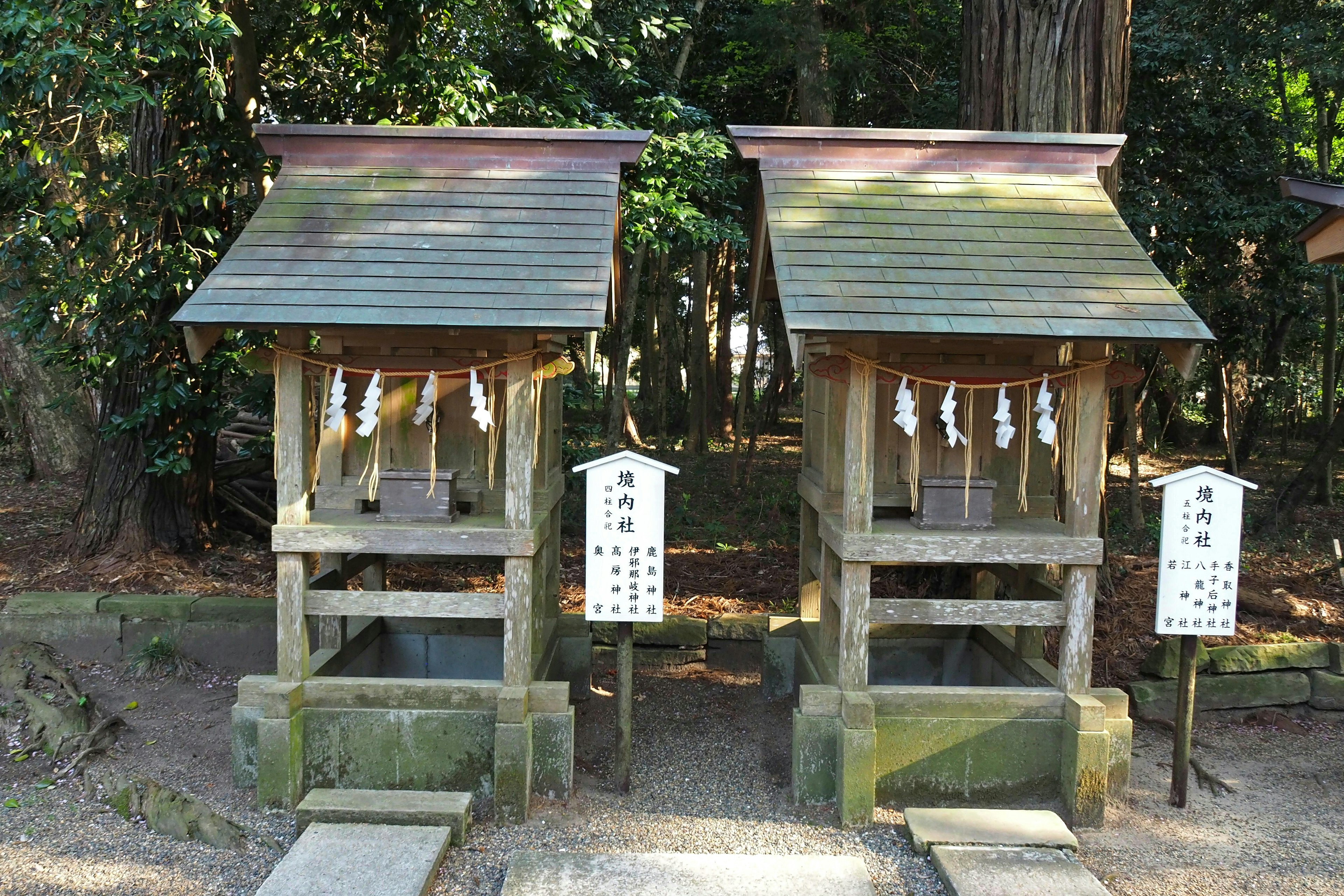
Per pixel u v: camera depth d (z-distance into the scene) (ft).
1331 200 12.83
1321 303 36.47
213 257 18.72
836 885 10.85
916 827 12.10
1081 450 12.75
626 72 23.27
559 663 17.56
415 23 18.61
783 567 25.49
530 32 20.53
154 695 17.35
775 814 13.12
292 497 13.00
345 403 13.91
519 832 12.51
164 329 18.43
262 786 12.87
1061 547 12.71
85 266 17.80
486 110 20.12
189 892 11.04
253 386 19.19
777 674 17.99
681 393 59.77
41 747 15.14
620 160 14.66
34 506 27.61
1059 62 18.72
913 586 21.02
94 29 14.99
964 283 12.65
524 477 12.87
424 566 23.91
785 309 11.94
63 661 18.39
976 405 13.97
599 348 55.57
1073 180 14.76
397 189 14.11
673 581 24.02
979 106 19.67
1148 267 13.19
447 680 14.30
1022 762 13.10
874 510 14.56
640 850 12.06
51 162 19.34
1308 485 29.07
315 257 12.90
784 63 33.42
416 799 12.53
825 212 13.73
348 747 13.24
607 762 14.99
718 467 42.80
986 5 19.47
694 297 46.96
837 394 14.28
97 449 21.99
